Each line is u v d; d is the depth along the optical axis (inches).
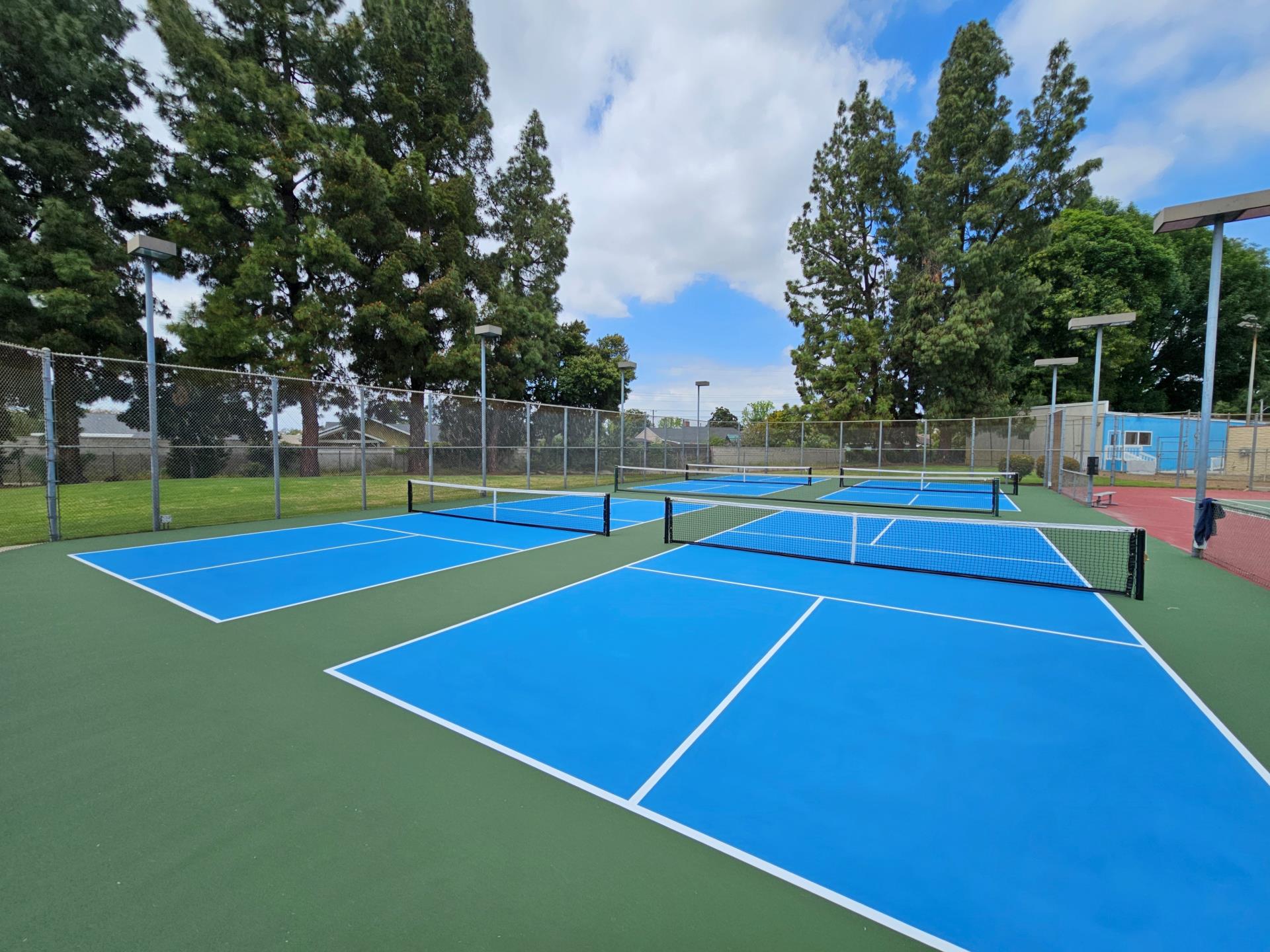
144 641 188.9
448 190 921.5
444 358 897.5
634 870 87.6
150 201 827.4
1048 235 1157.7
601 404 1462.8
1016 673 165.0
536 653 180.1
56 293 677.3
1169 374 1620.3
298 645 186.1
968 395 1124.5
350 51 851.4
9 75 717.9
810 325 1294.3
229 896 81.8
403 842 93.7
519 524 454.3
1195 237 1519.4
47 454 364.2
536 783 110.8
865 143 1218.6
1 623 206.4
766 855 91.0
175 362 876.6
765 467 1058.7
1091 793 107.5
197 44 725.9
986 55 1123.9
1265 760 119.2
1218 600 243.1
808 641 191.8
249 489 629.0
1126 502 629.6
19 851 91.4
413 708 142.6
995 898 82.0
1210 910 79.9
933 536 414.0
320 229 772.0
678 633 199.0
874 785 110.0
